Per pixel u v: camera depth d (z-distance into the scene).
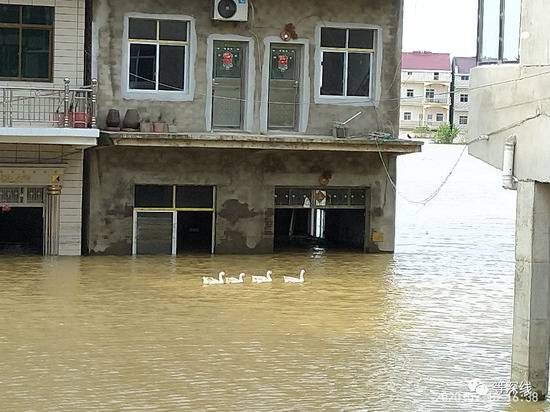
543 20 12.91
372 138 25.94
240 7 25.17
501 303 20.28
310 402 13.09
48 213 24.80
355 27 26.12
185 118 25.30
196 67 25.30
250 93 25.64
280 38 25.75
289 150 25.56
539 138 12.95
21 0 24.11
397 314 18.86
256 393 13.42
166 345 15.94
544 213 13.24
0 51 24.09
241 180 25.97
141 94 25.03
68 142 23.02
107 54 24.80
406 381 14.19
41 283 21.12
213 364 14.84
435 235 33.19
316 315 18.56
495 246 30.52
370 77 26.39
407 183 51.56
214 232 25.98
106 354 15.30
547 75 12.77
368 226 27.09
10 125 23.59
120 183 25.19
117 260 24.52
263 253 26.36
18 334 16.48
